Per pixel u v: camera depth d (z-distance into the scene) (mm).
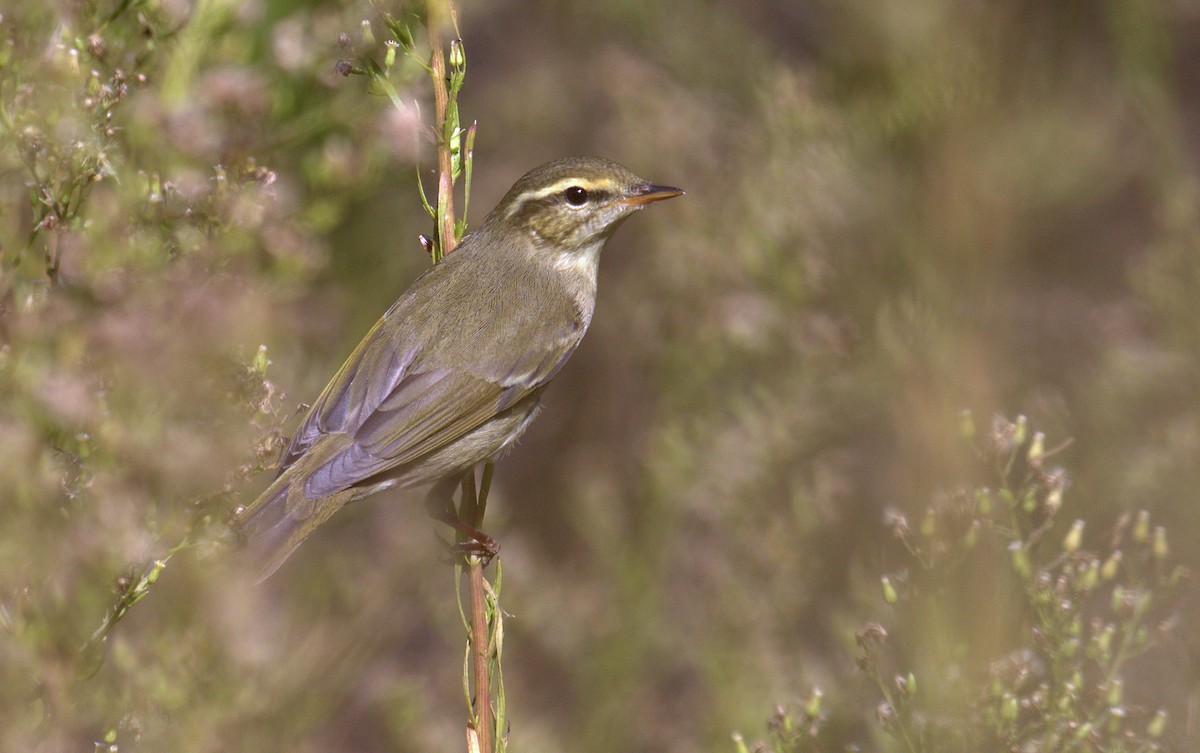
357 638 11016
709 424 13391
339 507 8844
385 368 9266
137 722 7223
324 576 11398
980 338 12555
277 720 8547
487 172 16625
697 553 12859
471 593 7391
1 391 6473
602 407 15781
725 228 13680
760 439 12711
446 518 9211
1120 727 8320
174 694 7184
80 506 6523
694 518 13266
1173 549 11797
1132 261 14688
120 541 6266
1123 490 12203
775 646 12023
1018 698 8547
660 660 13031
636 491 14836
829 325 12727
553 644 13125
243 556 7668
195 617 7230
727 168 14164
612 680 12695
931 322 12344
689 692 12922
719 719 11734
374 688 11836
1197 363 13031
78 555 6258
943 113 12977
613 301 15375
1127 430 12789
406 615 12609
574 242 10070
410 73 8039
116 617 6527
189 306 6652
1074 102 14500
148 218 7195
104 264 6801
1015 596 8531
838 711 10688
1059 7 14367
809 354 12750
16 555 6180
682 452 13008
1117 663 8156
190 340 6512
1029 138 13961
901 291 12961
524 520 15688
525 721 12555
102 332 6422
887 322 12461
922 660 8336
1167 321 13602
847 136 13312
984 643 8227
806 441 12664
